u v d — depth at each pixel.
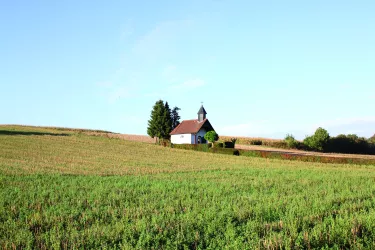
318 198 18.84
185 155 58.59
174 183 26.30
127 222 13.36
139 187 24.44
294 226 12.29
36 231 12.55
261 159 55.66
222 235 11.51
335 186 24.86
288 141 95.56
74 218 14.37
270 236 10.96
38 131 83.69
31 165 36.91
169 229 12.22
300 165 47.47
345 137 91.75
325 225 12.41
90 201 18.11
